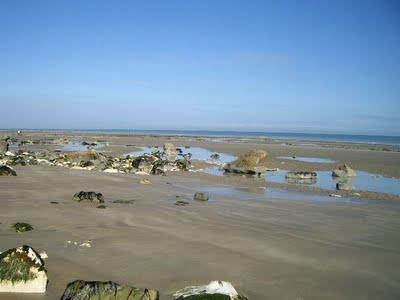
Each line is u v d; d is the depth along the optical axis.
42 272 7.04
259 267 8.78
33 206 13.82
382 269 9.06
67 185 19.12
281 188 22.42
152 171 26.98
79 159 32.47
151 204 15.38
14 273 6.95
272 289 7.65
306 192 21.14
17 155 34.41
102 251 9.26
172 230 11.45
